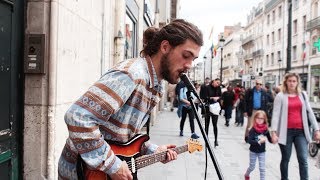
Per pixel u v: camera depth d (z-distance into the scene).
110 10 6.63
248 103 11.92
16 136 3.58
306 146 5.51
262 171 5.81
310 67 36.94
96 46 5.64
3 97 3.26
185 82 2.76
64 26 4.03
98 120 1.83
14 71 3.49
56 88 3.81
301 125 5.50
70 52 4.28
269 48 53.19
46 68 3.70
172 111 23.09
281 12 47.47
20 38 3.60
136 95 1.96
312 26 36.22
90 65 5.28
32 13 3.69
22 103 3.69
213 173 6.80
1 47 3.20
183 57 2.03
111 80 1.88
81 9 4.71
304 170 5.47
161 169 6.86
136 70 1.94
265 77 55.00
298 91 5.55
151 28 2.17
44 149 3.73
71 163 2.07
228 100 15.51
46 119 3.72
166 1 24.80
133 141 2.13
